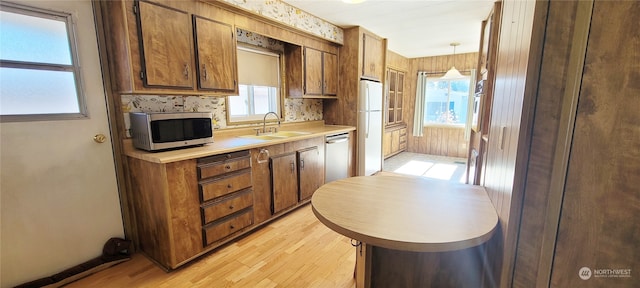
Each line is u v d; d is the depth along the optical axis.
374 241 0.99
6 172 1.66
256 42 3.16
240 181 2.36
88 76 1.94
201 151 2.06
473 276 1.27
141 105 2.22
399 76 6.21
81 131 1.94
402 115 6.68
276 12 2.84
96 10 1.93
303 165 3.09
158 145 1.97
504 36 1.26
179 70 2.12
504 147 1.09
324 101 4.28
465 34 4.22
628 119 0.72
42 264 1.84
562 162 0.82
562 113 0.80
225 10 2.44
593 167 0.78
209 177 2.11
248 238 2.47
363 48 3.97
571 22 0.76
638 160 0.72
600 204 0.78
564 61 0.78
